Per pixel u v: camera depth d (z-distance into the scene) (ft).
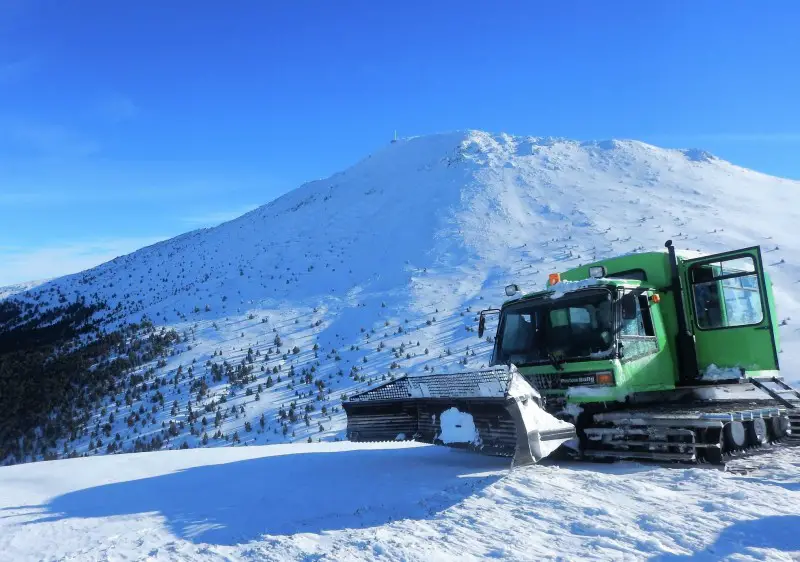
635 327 29.09
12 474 31.86
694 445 24.70
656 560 14.71
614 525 17.26
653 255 32.48
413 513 20.07
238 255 533.96
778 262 254.27
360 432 29.25
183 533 19.53
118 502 24.29
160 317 411.75
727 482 21.93
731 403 30.58
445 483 24.16
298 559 16.06
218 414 221.87
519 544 16.22
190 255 606.14
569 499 20.13
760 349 29.78
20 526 21.48
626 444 26.63
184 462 33.01
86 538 19.67
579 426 27.89
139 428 238.07
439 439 26.37
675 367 31.32
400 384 28.19
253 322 352.49
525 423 22.95
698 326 31.68
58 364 349.61
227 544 17.98
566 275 35.65
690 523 17.13
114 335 385.50
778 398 29.94
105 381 299.99
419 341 258.57
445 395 26.00
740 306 30.78
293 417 211.41
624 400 27.45
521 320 31.17
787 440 30.76
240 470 29.30
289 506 21.95
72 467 32.68
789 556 14.47
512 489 21.76
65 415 271.69
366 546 16.57
